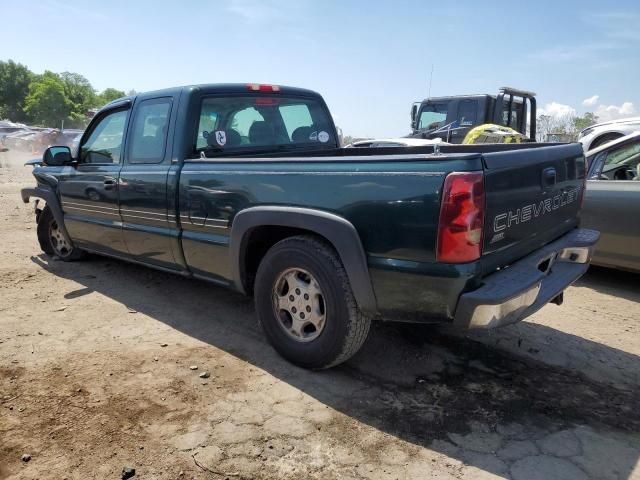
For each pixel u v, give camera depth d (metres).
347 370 3.42
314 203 3.08
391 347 3.76
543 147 3.47
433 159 2.65
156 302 4.64
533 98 14.25
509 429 2.80
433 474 2.45
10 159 26.16
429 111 13.31
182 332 4.00
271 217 3.27
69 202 5.27
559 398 3.13
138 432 2.72
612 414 2.97
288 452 2.59
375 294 2.91
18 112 95.62
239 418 2.86
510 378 3.36
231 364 3.48
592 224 5.30
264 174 3.34
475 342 3.88
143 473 2.42
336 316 3.09
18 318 4.23
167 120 4.09
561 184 3.54
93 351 3.64
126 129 4.50
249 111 4.43
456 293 2.66
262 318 3.55
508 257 2.98
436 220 2.61
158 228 4.22
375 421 2.86
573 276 3.47
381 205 2.79
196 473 2.43
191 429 2.75
